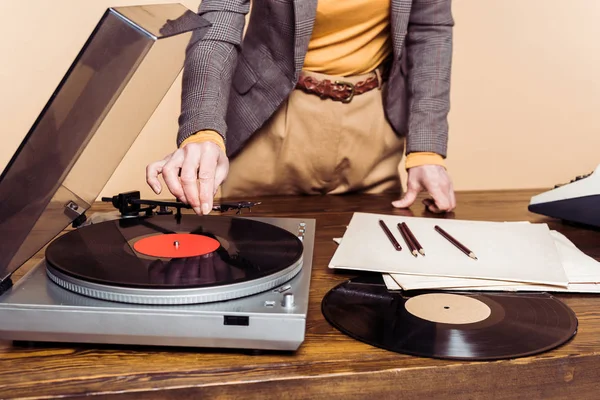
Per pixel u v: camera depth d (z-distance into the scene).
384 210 1.51
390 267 0.95
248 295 0.73
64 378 0.65
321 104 1.69
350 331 0.76
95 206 1.45
